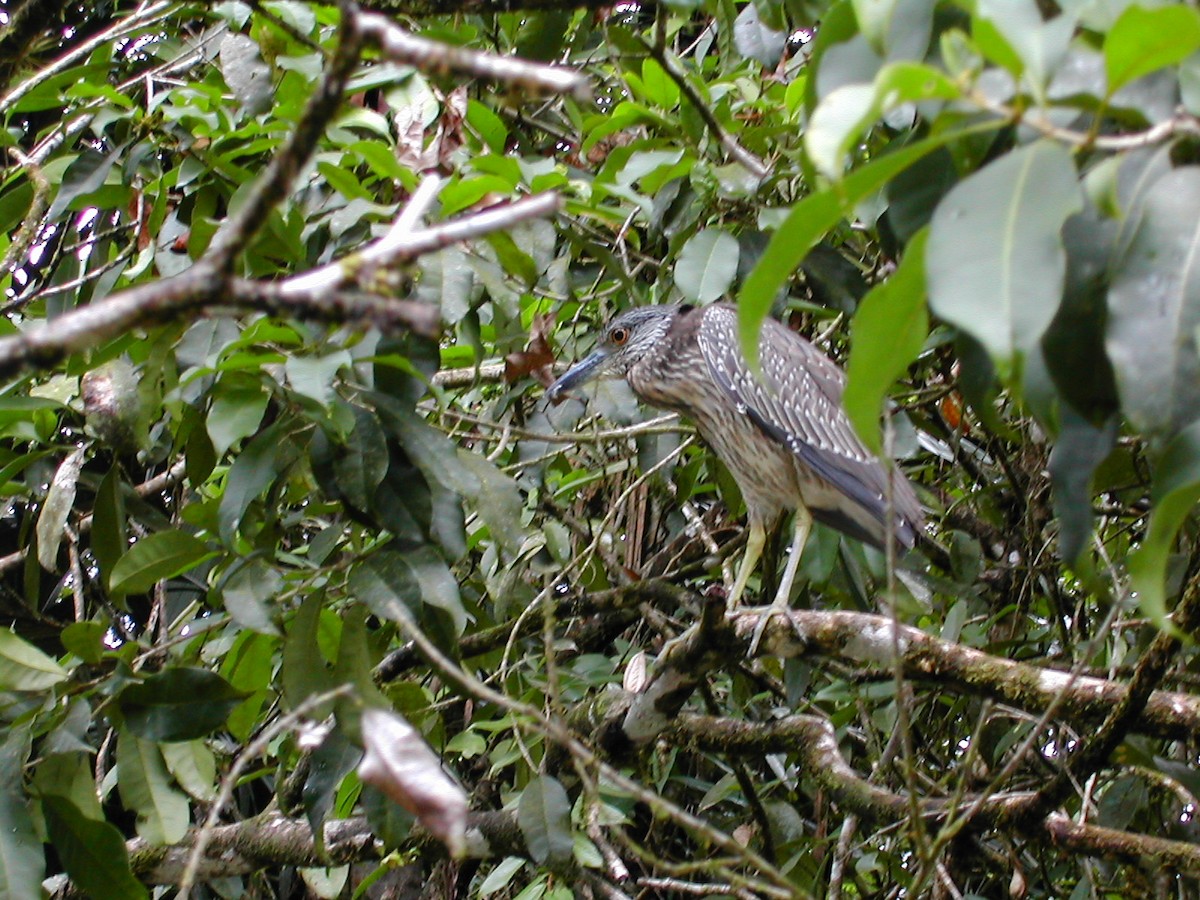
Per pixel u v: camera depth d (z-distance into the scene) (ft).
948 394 25.64
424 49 7.59
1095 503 25.38
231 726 18.63
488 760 25.49
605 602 22.88
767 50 21.26
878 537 24.02
